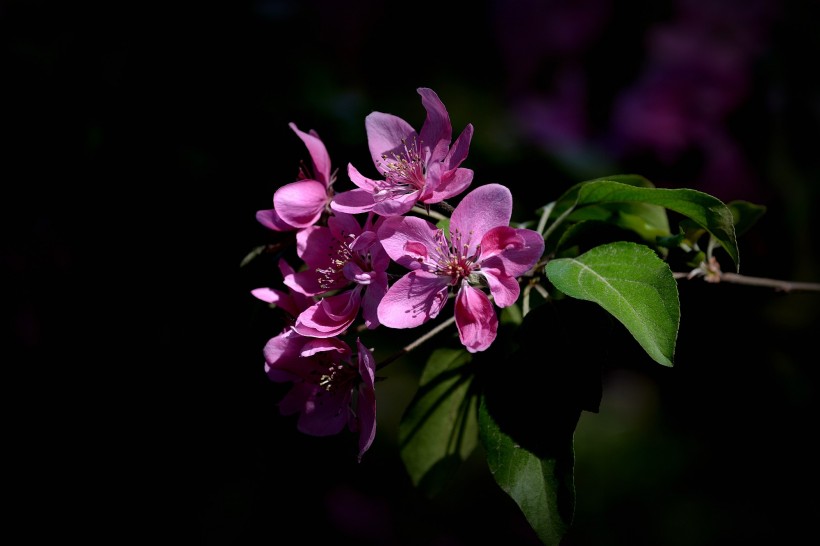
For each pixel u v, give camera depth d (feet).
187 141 2.33
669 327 1.87
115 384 2.30
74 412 2.30
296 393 1.98
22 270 2.30
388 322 1.91
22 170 2.31
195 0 2.36
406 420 2.06
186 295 2.28
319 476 2.54
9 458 2.29
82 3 2.33
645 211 2.03
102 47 2.33
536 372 1.91
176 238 2.30
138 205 2.31
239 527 2.37
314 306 1.93
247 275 2.14
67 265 2.31
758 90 2.72
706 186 2.74
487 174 2.70
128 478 2.31
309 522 2.49
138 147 2.32
